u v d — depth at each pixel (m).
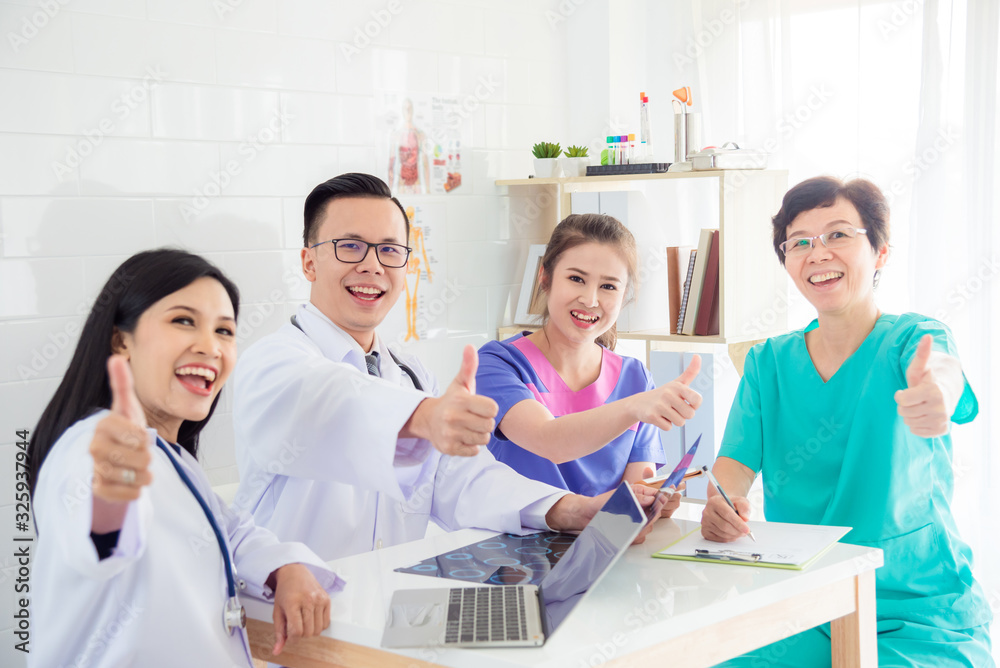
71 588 1.11
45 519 1.10
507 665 1.00
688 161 2.82
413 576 1.31
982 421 2.61
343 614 1.17
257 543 1.33
